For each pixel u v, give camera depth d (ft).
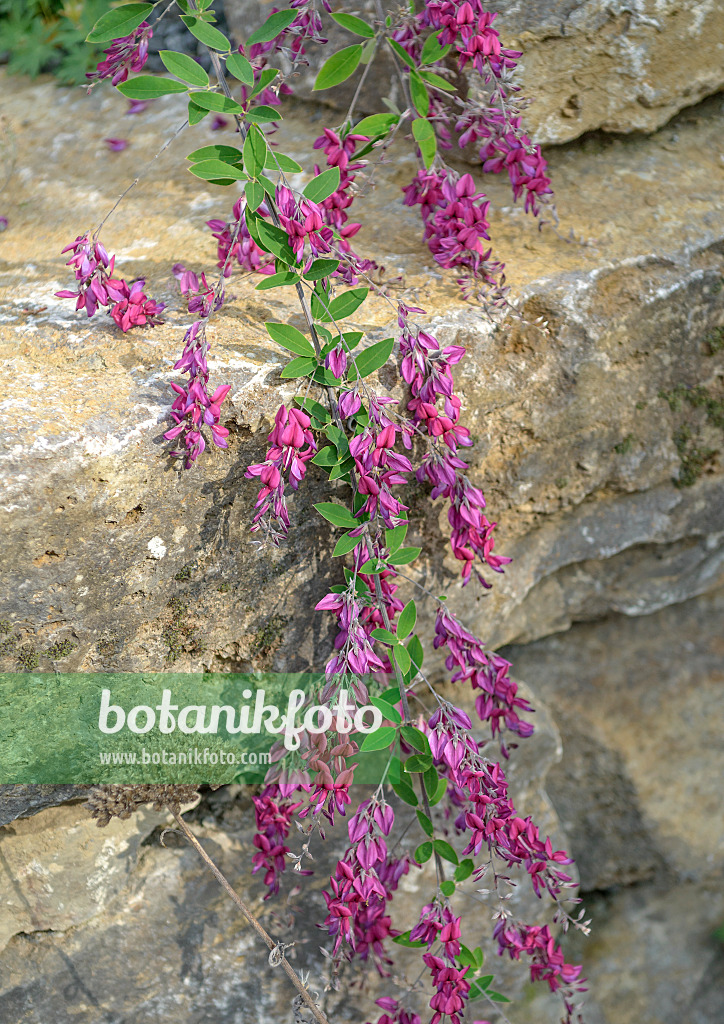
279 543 2.52
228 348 2.47
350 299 2.36
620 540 3.17
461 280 2.67
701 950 3.66
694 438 3.07
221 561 2.50
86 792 2.57
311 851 2.91
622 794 3.56
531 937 2.56
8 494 2.20
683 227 2.89
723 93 3.22
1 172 3.26
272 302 2.65
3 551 2.22
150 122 3.48
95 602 2.37
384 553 2.42
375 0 2.88
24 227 2.99
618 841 3.61
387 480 2.32
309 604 2.66
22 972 2.76
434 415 2.37
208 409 2.27
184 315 2.59
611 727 3.54
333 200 2.51
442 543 2.80
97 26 2.33
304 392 2.44
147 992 2.85
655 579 3.36
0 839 2.67
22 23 3.83
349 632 2.32
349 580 2.41
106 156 3.32
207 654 2.58
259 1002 2.93
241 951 2.90
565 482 2.95
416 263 2.80
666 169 3.08
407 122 3.17
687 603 3.60
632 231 2.89
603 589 3.36
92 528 2.30
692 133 3.18
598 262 2.79
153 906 2.83
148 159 3.29
